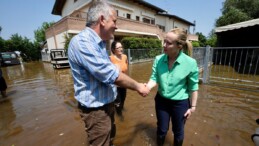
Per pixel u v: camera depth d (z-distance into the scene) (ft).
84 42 4.03
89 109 4.65
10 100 15.87
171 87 6.04
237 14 72.69
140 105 13.03
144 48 48.91
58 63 38.01
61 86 20.97
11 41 85.56
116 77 4.20
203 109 11.62
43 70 38.70
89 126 4.81
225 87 16.84
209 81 18.76
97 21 4.28
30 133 9.39
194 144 7.75
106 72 4.07
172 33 5.44
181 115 6.32
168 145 7.75
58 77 27.78
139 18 63.72
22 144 8.37
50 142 8.41
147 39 49.93
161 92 6.40
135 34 55.88
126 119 10.62
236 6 81.97
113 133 7.04
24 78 28.63
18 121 11.05
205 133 8.64
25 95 17.48
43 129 9.76
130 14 58.85
